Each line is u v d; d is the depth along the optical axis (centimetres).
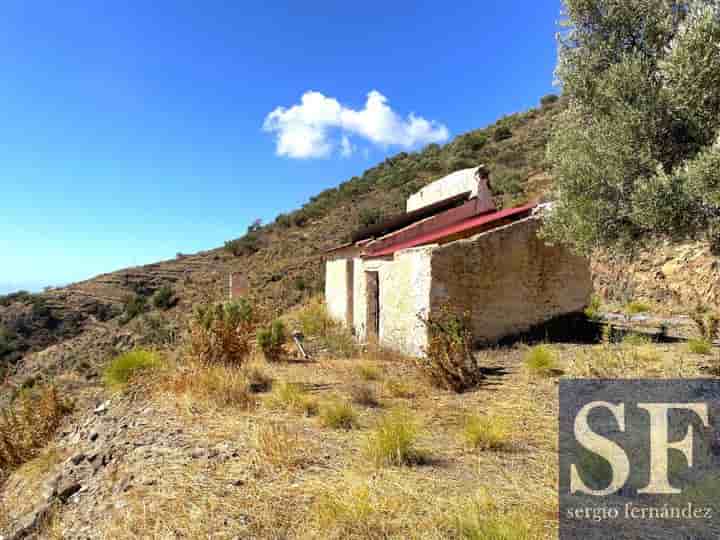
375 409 661
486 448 497
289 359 1083
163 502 398
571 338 1094
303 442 523
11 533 501
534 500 379
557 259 1136
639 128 652
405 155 5838
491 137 4844
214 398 707
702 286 1396
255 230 5694
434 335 827
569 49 788
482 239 1059
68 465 615
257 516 364
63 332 4288
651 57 688
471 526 327
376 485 410
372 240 1448
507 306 1087
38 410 903
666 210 597
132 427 633
